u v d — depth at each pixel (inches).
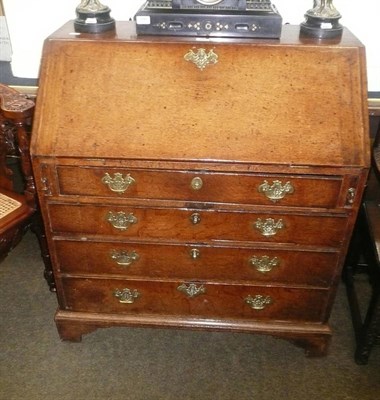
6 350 69.8
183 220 57.3
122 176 54.1
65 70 54.4
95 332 73.5
